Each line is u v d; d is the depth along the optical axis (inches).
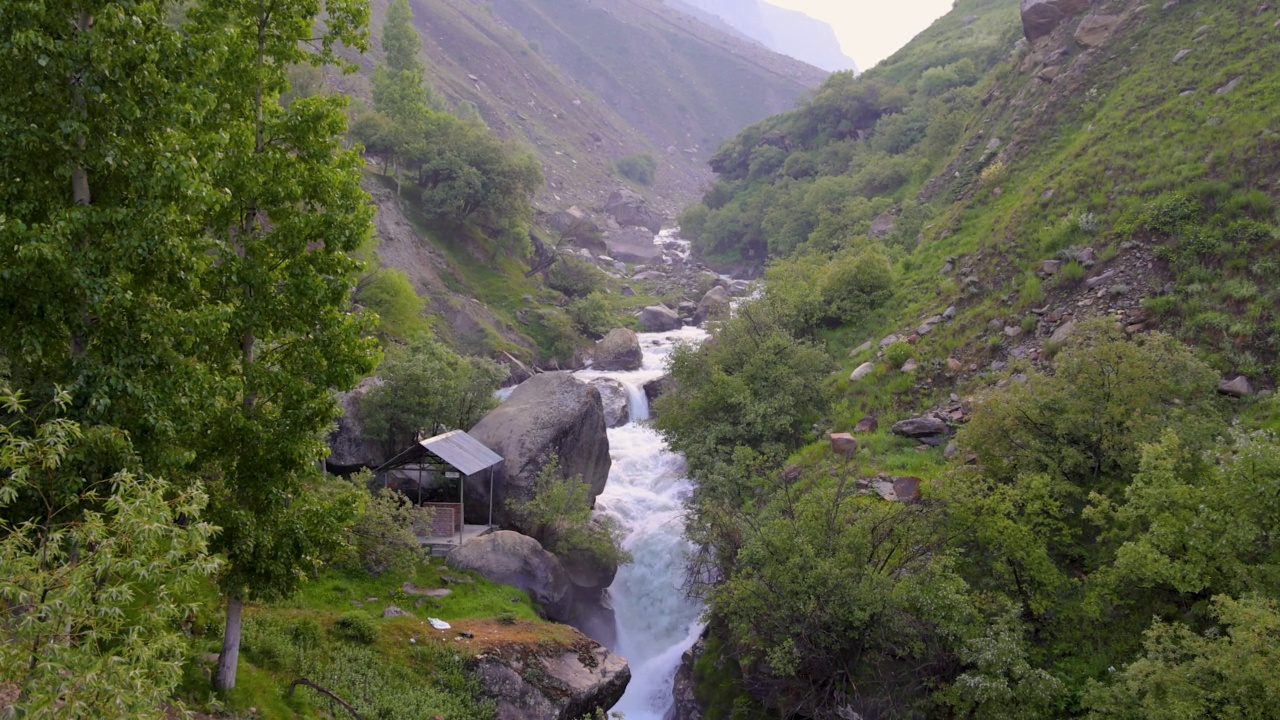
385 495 1182.3
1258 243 1245.7
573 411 1551.4
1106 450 924.0
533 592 1222.9
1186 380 944.9
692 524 1128.2
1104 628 823.1
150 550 419.5
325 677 860.0
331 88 3385.8
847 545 865.5
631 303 3624.5
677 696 1114.7
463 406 1708.9
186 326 593.3
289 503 762.8
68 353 605.9
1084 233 1515.7
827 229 3002.0
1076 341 1025.5
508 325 2947.8
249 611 930.7
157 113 590.6
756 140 5506.9
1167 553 746.2
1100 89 2022.6
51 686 362.0
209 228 714.2
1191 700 591.2
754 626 877.2
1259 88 1513.3
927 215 2359.7
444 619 1065.5
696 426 1539.1
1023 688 706.8
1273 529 676.7
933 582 799.7
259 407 743.7
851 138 4685.0
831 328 1893.5
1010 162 2092.8
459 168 3107.8
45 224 543.5
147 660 411.2
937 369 1504.7
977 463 1067.3
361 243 741.9
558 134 7844.5
